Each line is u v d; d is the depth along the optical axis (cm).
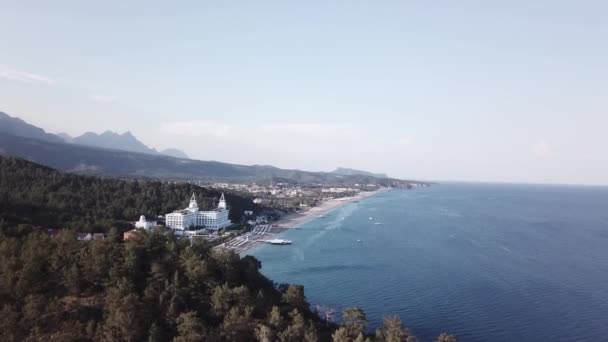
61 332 9531
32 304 9794
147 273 11906
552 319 14375
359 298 16575
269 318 10762
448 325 13900
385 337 10812
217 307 10825
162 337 9900
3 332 9275
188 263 11888
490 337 12962
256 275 13438
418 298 16550
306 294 17038
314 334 10100
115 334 9562
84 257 11756
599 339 12812
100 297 11069
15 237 14162
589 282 18862
